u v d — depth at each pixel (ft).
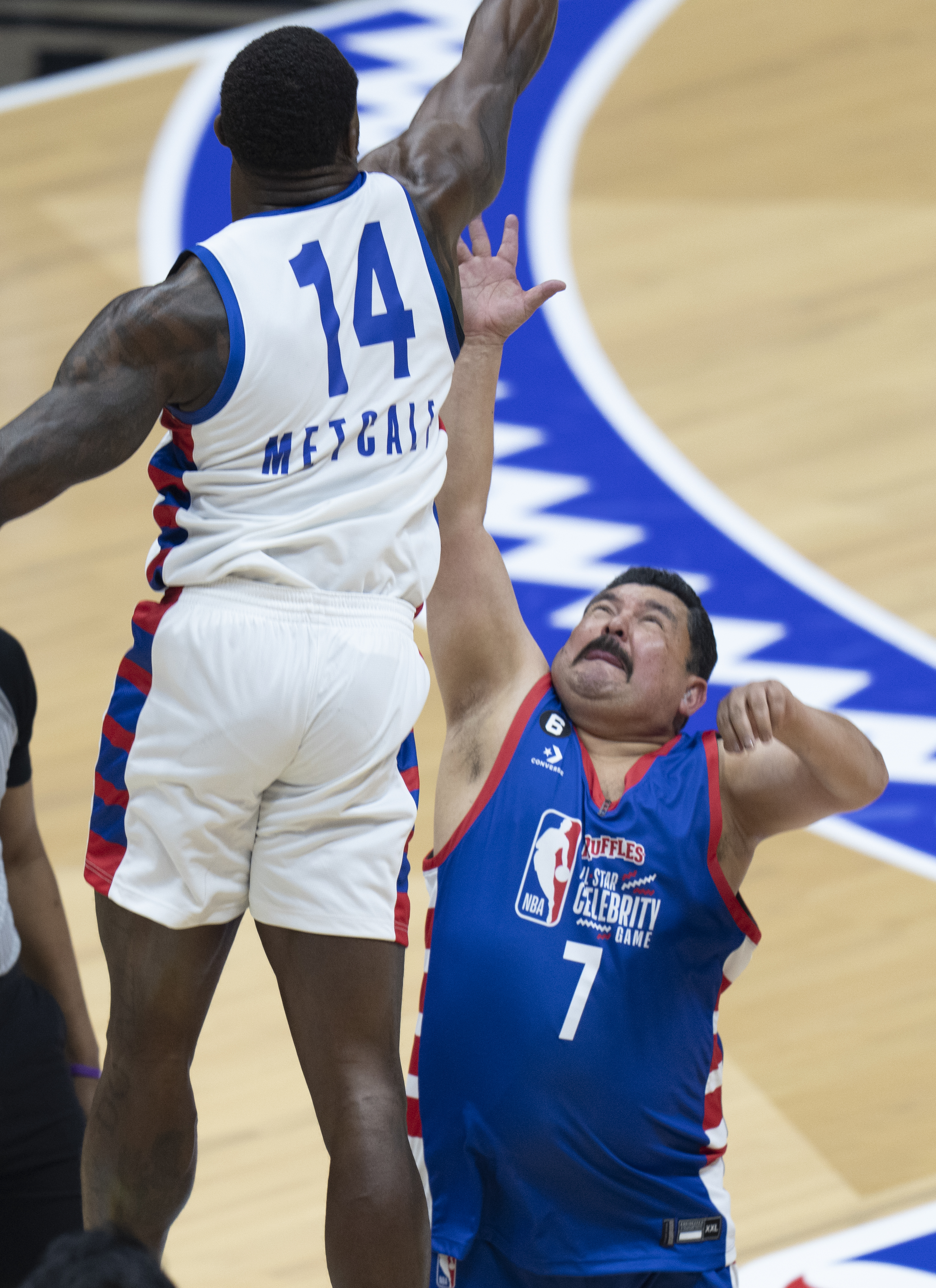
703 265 115.55
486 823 41.81
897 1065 59.41
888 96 133.59
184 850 29.60
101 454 27.02
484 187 33.17
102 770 30.53
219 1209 53.62
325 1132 30.30
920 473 96.22
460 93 34.12
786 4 147.23
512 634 43.70
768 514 93.45
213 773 29.14
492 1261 40.14
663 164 127.75
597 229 120.37
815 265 114.73
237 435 28.45
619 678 43.11
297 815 29.66
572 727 43.37
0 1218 35.17
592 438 100.12
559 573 87.86
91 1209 31.40
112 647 83.46
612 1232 39.58
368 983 30.25
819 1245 51.16
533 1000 39.73
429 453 30.78
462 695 43.78
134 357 27.17
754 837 42.09
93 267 115.96
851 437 99.25
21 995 35.09
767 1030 61.31
